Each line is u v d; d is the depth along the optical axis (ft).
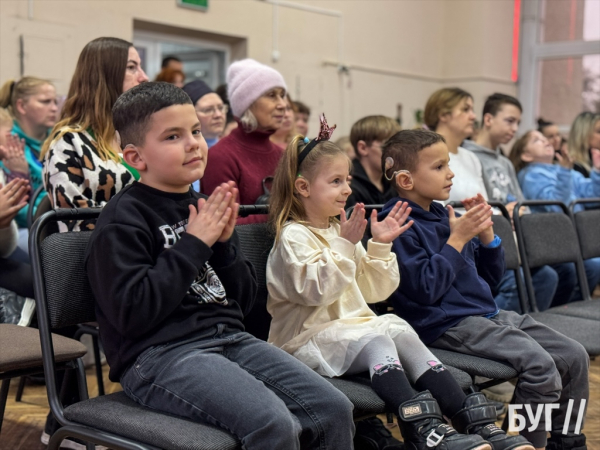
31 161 10.39
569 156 13.79
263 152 8.35
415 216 6.63
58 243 4.79
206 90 11.19
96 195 6.51
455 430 5.04
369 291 5.81
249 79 8.16
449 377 5.36
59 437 4.47
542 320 7.52
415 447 4.87
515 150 12.89
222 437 4.08
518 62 26.73
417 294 6.16
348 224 5.45
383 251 5.70
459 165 9.99
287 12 20.27
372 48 23.11
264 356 4.72
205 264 4.84
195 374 4.32
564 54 25.93
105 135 6.67
